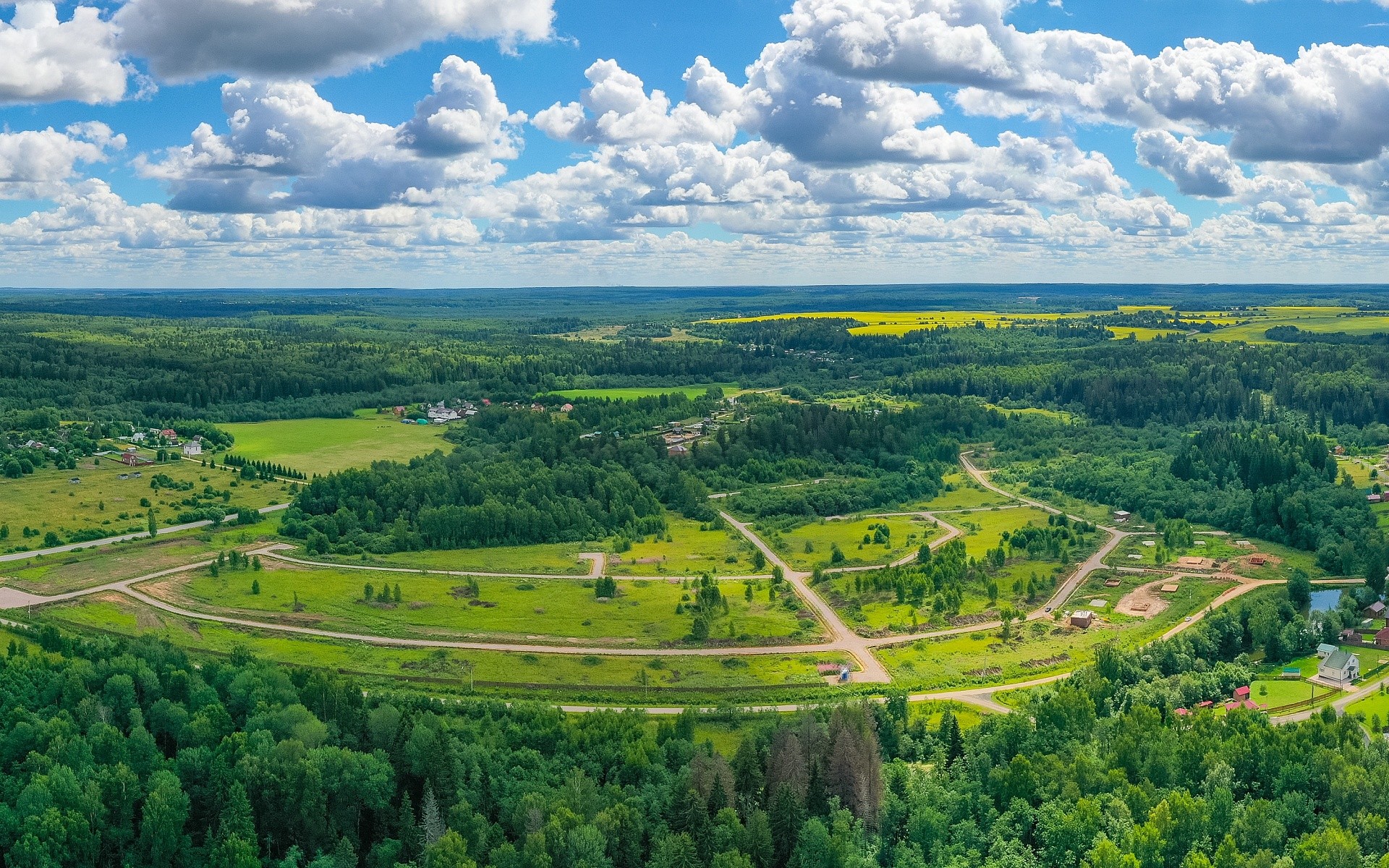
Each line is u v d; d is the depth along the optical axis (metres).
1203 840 156.50
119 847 161.75
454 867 149.12
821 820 165.00
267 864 161.75
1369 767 172.00
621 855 157.50
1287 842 159.00
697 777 168.38
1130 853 151.62
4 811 157.00
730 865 149.75
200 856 161.62
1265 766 174.88
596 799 167.50
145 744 175.00
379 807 169.62
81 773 165.50
